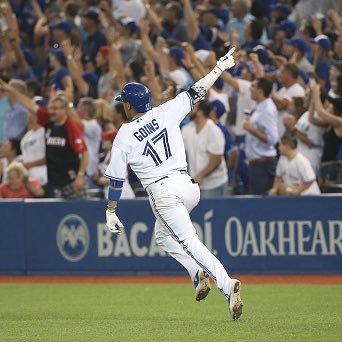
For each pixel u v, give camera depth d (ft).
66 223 127.65
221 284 77.20
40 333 76.84
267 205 120.16
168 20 167.22
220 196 125.59
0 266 130.82
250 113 134.21
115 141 79.41
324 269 118.42
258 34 152.46
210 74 82.17
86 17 170.71
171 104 80.64
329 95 129.39
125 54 164.86
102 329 78.28
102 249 126.21
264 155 127.65
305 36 152.87
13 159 145.38
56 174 130.93
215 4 167.73
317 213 118.42
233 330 75.46
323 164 126.21
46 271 128.77
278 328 76.18
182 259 82.43
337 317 82.99
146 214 124.16
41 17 186.80
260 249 120.57
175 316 86.99
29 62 183.21
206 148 125.29
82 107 140.26
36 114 131.54
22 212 129.59
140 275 124.77
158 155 79.10
